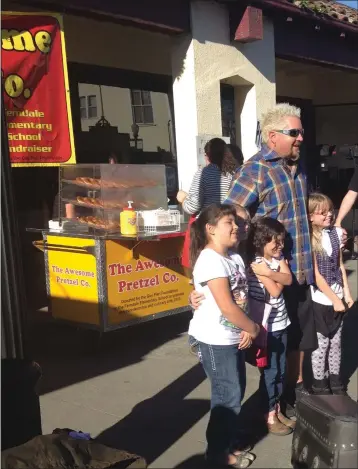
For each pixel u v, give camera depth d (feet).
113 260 15.96
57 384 14.47
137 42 24.99
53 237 16.79
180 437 11.53
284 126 11.14
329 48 28.60
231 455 10.40
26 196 22.00
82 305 16.35
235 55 23.06
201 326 9.96
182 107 21.86
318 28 26.81
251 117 24.31
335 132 36.94
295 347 12.38
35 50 16.48
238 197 11.25
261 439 11.50
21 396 9.67
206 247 9.95
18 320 9.82
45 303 21.44
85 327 16.34
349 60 30.07
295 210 11.57
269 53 24.81
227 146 17.94
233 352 9.88
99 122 23.80
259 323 11.00
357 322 18.60
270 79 24.94
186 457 10.74
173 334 18.52
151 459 10.64
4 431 9.50
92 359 16.31
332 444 9.31
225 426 10.14
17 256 9.86
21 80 16.31
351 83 35.78
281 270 11.00
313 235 12.77
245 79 23.62
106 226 16.08
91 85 23.39
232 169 17.70
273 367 11.46
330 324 12.89
